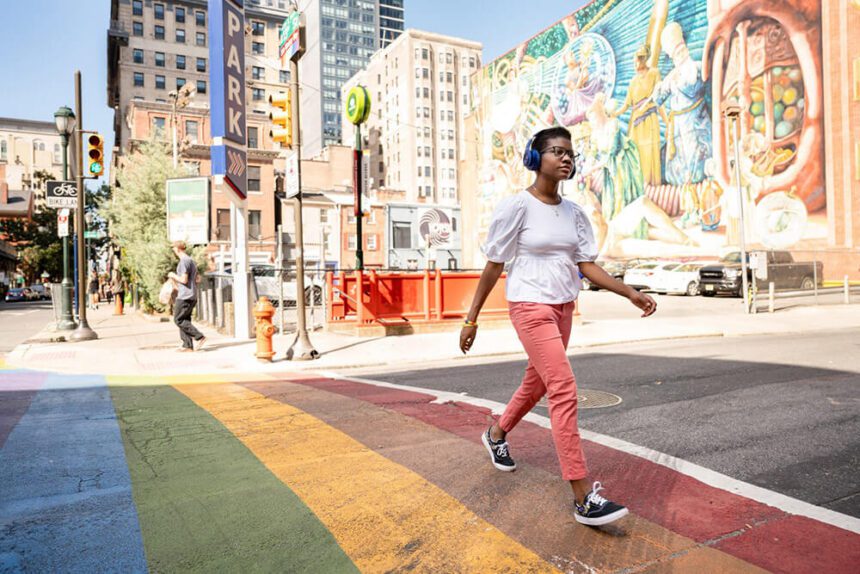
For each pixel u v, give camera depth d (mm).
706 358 7898
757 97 30125
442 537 2502
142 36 71688
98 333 13203
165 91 72688
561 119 44281
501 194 51125
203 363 8156
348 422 4508
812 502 2873
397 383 6461
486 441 3373
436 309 12047
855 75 26250
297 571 2225
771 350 8648
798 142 28438
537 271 2707
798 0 28188
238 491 3045
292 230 45250
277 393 5809
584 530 2562
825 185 27391
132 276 23109
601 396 5398
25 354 9164
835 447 3766
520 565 2258
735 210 31344
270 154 43281
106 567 2256
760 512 2754
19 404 5305
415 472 3314
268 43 78375
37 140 117125
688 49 33844
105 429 4355
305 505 2854
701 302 20750
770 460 3520
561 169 2703
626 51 38250
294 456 3643
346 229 47875
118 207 21250
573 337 10852
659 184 36000
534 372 3027
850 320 14336
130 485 3148
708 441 3916
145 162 21469
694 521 2656
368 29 144625
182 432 4250
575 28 42750
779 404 4984
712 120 32500
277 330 12195
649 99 36594
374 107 100188
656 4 35812
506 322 12453
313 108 138250
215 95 10664
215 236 40469
